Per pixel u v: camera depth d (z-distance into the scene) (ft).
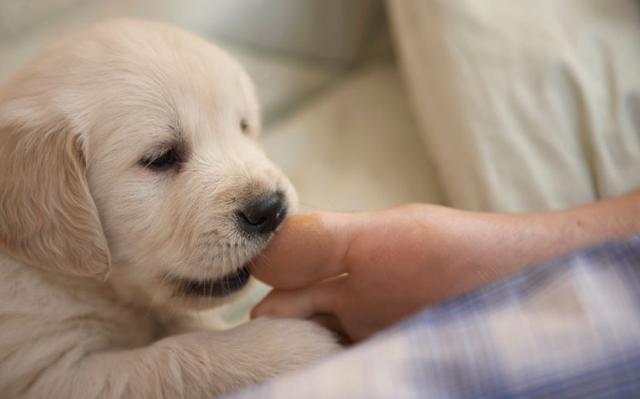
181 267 1.55
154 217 1.57
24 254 1.53
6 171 1.54
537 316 1.20
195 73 1.61
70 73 1.58
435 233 1.46
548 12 1.92
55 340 1.52
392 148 2.13
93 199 1.57
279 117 2.45
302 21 2.57
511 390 1.16
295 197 1.59
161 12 2.48
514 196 1.83
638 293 1.18
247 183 1.55
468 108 1.89
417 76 2.02
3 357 1.50
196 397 1.45
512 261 1.46
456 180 1.90
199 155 1.60
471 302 1.25
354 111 2.27
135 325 1.65
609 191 1.79
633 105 1.83
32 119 1.55
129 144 1.56
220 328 1.70
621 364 1.15
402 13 2.07
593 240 1.45
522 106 1.86
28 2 2.66
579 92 1.84
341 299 1.52
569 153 1.82
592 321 1.18
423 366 1.19
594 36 1.88
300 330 1.49
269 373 1.45
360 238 1.48
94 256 1.54
